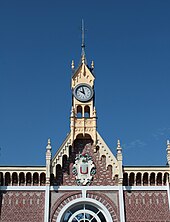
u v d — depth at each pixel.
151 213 45.31
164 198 46.31
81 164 47.91
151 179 47.50
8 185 46.34
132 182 47.34
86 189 46.41
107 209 45.41
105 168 47.84
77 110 51.91
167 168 47.66
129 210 45.41
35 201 45.47
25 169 46.81
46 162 47.03
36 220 44.38
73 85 52.62
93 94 52.06
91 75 53.25
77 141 49.66
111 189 46.47
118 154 48.09
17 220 44.31
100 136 49.44
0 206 45.03
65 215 45.56
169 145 49.16
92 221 45.34
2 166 46.78
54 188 46.25
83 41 56.44
